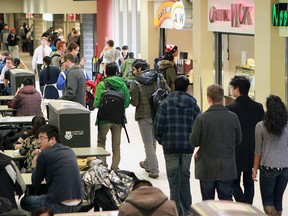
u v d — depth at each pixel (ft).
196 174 43.14
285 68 67.46
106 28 138.21
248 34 74.08
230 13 78.13
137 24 119.24
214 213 23.47
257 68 70.08
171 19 98.43
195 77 88.17
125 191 41.52
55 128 41.06
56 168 39.81
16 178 39.70
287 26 64.80
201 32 85.97
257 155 42.42
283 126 41.65
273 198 42.70
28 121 60.95
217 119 42.16
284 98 67.77
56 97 82.33
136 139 78.74
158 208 29.50
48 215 30.94
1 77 95.40
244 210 23.82
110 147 73.61
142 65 59.21
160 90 55.98
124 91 59.06
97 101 58.44
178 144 45.52
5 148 55.93
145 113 57.72
